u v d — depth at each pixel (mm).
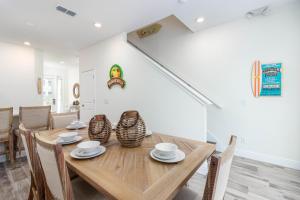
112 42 3732
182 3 2422
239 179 2145
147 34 4363
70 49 4656
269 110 2699
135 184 758
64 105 7910
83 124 2102
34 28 3195
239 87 2984
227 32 3076
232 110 3066
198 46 3469
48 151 842
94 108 4309
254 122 2842
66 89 7988
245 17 2865
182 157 1052
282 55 2568
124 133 1268
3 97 3914
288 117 2541
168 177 823
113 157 1090
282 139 2592
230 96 3086
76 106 7293
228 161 767
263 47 2729
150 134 1670
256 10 2643
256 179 2146
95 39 3877
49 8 2496
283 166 2545
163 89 2875
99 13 2684
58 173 822
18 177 2291
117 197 665
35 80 4426
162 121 2898
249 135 2891
